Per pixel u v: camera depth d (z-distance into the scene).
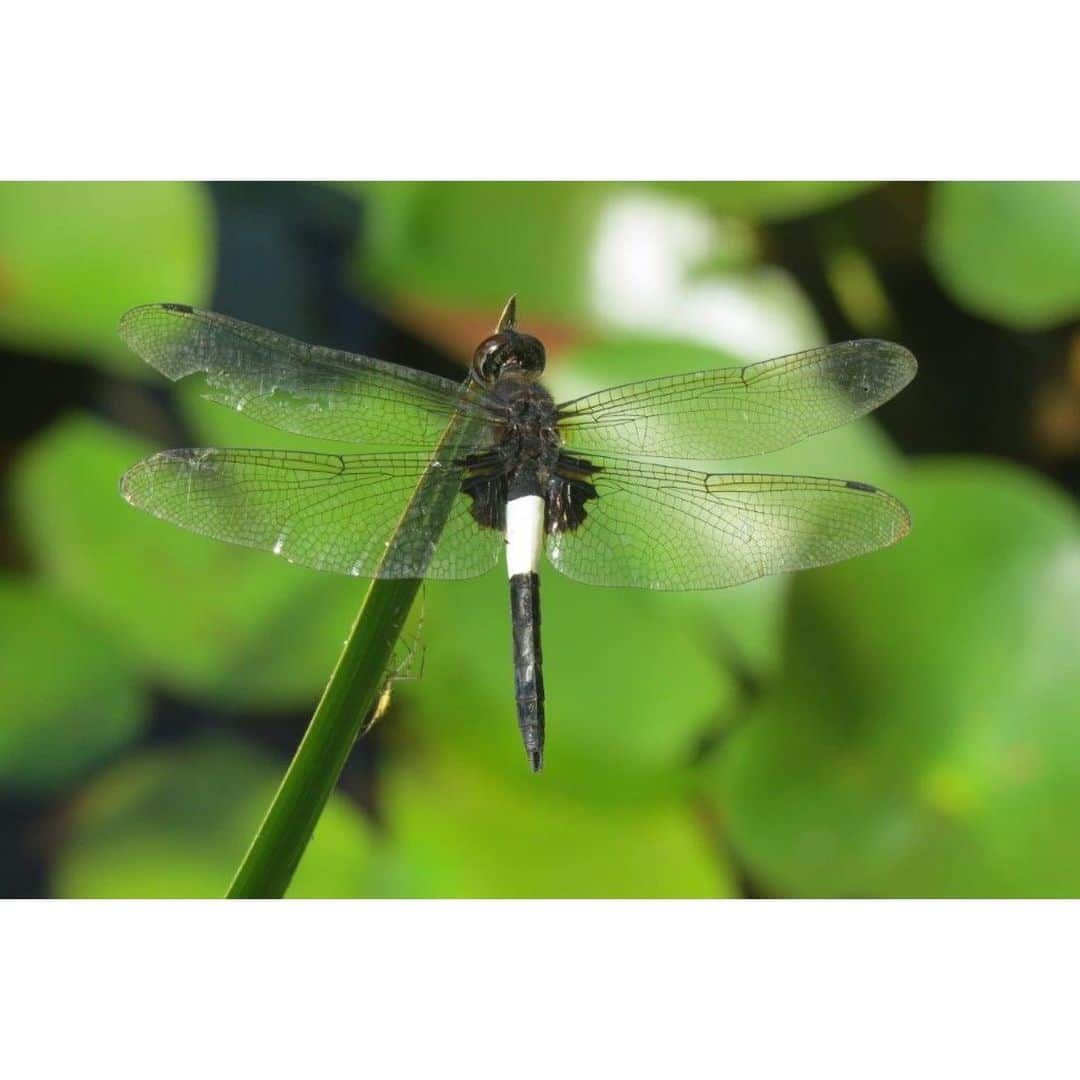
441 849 0.81
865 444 0.82
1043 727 0.81
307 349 0.79
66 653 0.82
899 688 0.82
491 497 0.79
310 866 0.81
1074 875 0.81
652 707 0.82
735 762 0.82
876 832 0.81
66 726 0.82
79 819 0.82
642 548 0.79
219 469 0.78
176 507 0.78
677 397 0.80
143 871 0.82
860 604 0.82
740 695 0.82
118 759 0.82
